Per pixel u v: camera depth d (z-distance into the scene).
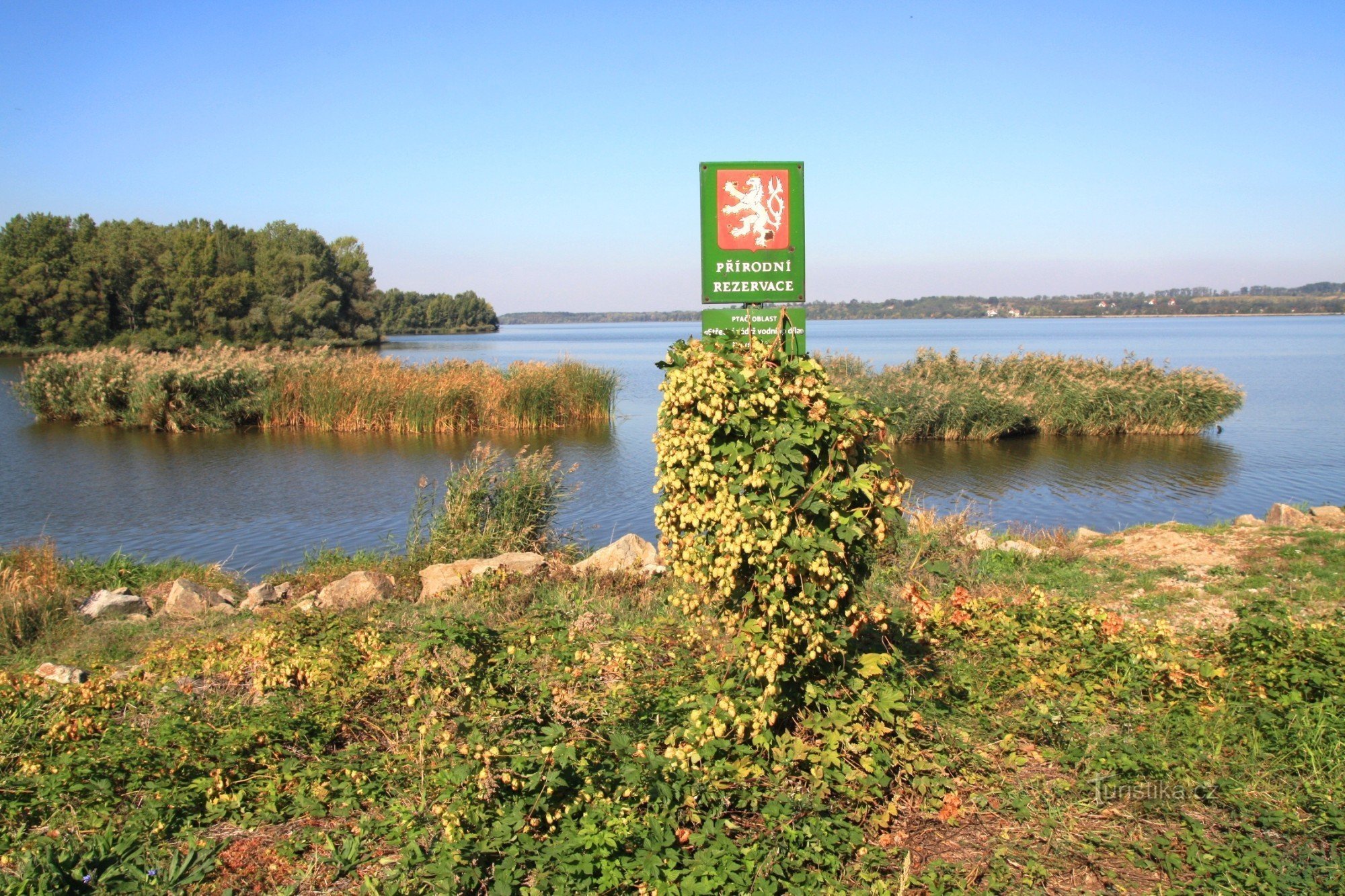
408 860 3.52
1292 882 3.45
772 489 3.95
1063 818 3.99
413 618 7.42
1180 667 5.30
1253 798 4.09
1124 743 4.55
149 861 3.68
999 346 82.25
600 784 3.91
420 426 25.30
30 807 4.11
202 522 14.47
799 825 3.71
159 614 8.17
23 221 62.41
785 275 4.91
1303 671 5.00
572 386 27.59
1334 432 24.97
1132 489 17.33
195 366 26.66
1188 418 24.81
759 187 4.88
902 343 94.81
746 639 4.00
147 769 4.36
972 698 5.09
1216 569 8.38
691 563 4.12
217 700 5.27
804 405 4.00
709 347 4.21
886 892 3.40
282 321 66.88
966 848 3.78
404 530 13.84
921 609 6.18
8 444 23.17
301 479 18.31
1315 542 9.02
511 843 3.55
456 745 4.12
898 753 4.20
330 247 87.62
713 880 3.32
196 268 64.38
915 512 9.95
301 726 4.79
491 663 4.65
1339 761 4.28
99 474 18.84
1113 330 142.12
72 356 29.67
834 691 4.26
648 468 19.53
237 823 4.04
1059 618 6.14
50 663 6.49
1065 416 24.95
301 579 9.55
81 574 9.75
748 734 4.15
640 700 4.89
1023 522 14.49
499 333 188.62
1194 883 3.49
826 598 4.00
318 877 3.61
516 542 10.67
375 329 91.81
